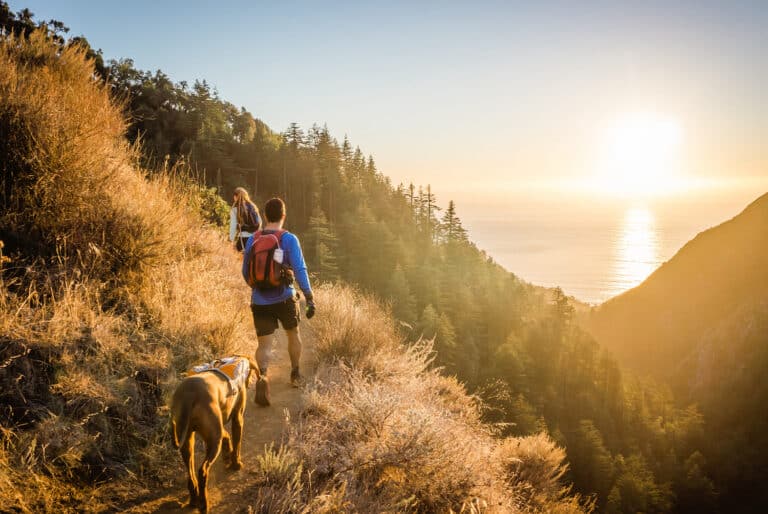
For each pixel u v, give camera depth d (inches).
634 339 5679.1
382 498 139.3
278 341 271.7
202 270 256.1
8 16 378.9
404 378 238.1
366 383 216.8
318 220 3034.0
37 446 117.6
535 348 3011.8
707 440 3329.2
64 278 167.5
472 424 244.8
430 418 175.6
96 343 154.2
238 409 139.3
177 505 121.0
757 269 5354.3
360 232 3543.3
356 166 5054.1
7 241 165.8
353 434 167.8
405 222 4579.2
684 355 5044.3
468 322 2881.4
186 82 3558.1
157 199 224.8
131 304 184.4
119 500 118.0
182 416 114.0
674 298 5713.6
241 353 210.7
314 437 158.9
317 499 125.2
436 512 149.7
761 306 4552.2
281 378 219.0
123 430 137.9
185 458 116.6
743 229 5920.3
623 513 1825.8
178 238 224.1
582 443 2057.1
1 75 191.3
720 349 4522.6
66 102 210.7
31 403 127.1
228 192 3262.8
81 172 190.5
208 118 3570.4
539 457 239.6
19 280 160.4
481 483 163.8
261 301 179.5
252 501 128.5
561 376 2874.0
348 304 312.8
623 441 2694.4
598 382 2979.8
